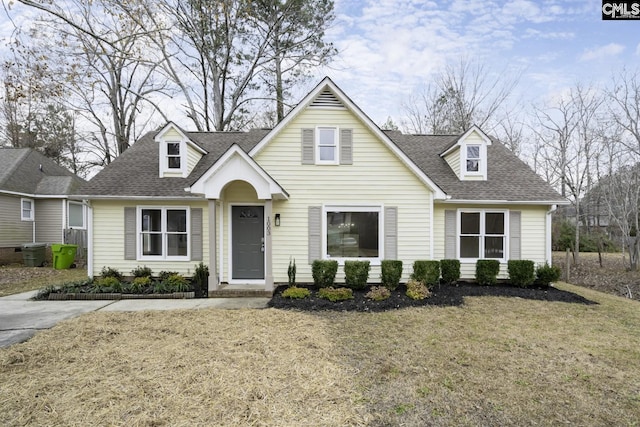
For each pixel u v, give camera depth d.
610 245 22.06
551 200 10.65
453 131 26.22
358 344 5.59
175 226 10.99
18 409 3.62
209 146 13.38
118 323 6.60
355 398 3.88
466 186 11.32
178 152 11.78
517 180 11.67
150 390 3.99
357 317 7.17
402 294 8.99
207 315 7.20
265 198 9.08
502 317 7.25
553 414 3.62
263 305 8.16
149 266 10.84
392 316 7.25
